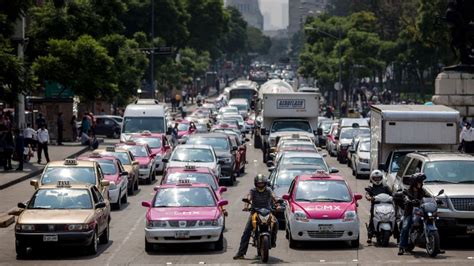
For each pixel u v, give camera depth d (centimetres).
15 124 8894
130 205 5984
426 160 4462
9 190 6631
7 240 4600
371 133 6062
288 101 9819
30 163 8456
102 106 15400
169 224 4075
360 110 17938
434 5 15062
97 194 4331
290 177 5250
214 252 4153
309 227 4116
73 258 4000
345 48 19162
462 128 8381
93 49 10656
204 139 7694
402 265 3684
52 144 10894
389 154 5553
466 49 9531
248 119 15900
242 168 8394
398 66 19788
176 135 10075
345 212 4166
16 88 7288
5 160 7769
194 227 4075
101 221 4228
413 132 5509
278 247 4259
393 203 4291
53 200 4169
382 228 4203
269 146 9256
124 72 14075
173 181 5081
